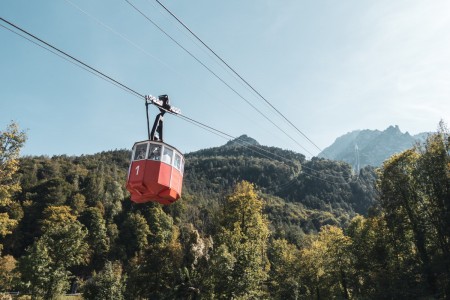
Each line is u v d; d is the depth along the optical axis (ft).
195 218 459.73
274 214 575.38
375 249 174.70
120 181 519.19
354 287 193.88
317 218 588.50
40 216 374.43
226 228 183.21
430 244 166.40
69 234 201.05
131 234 384.27
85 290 194.39
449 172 152.97
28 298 183.83
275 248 263.29
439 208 155.84
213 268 154.20
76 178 467.52
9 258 241.55
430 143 168.96
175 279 170.19
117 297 189.47
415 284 149.48
